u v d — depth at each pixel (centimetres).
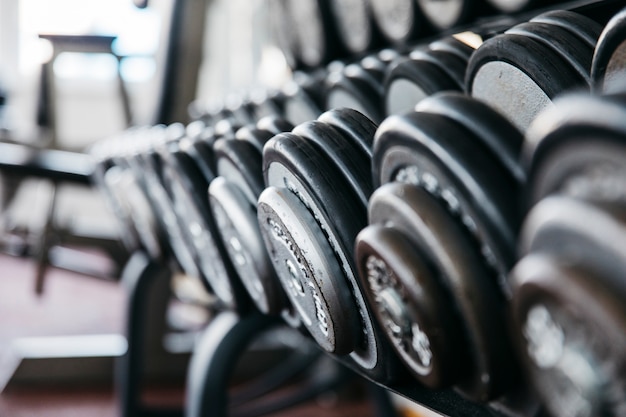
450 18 92
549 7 80
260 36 258
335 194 47
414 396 52
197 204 75
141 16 254
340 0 120
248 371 206
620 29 39
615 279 25
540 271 27
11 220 274
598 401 27
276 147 51
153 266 140
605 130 26
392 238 40
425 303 38
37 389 197
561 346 28
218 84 310
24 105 380
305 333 68
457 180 36
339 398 197
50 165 198
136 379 139
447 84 61
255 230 65
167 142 89
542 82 47
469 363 40
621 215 25
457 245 37
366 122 50
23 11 388
